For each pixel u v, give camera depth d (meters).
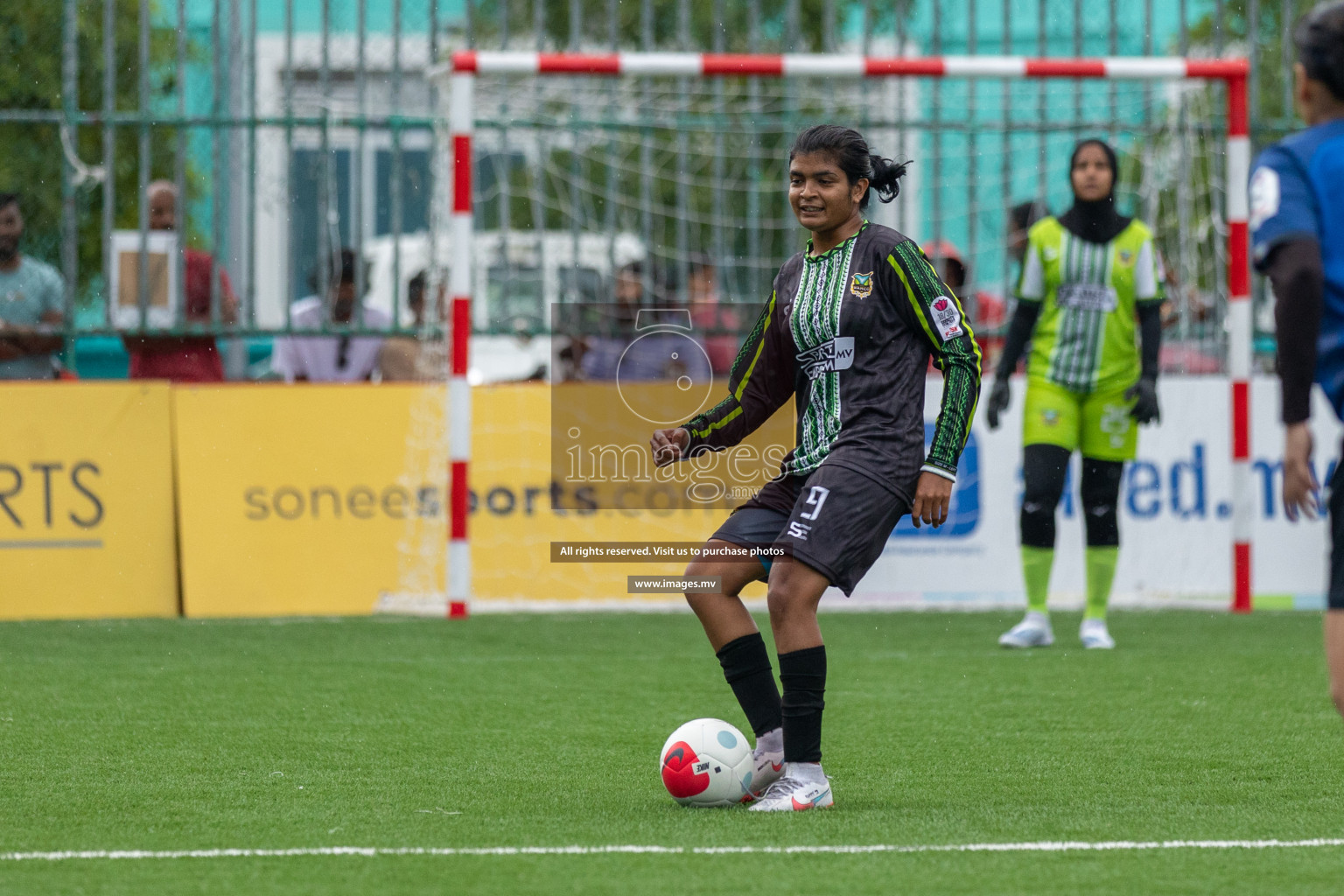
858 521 14.55
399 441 33.12
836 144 14.97
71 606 31.78
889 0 45.47
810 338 15.06
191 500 32.34
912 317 14.87
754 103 38.94
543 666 25.33
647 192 34.84
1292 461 11.73
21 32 35.53
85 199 36.81
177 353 34.25
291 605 32.28
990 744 18.69
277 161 39.19
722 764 15.05
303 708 21.28
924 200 40.81
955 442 14.68
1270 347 37.12
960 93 41.28
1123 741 18.81
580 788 16.09
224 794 15.81
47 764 17.39
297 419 32.91
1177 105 37.28
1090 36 41.16
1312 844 13.52
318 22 49.41
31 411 32.03
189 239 41.28
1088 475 28.11
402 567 32.84
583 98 39.66
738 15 45.97
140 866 12.79
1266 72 40.38
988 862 12.84
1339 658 11.68
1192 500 34.75
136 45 37.44
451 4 48.94
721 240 36.59
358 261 33.81
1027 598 28.33
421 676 24.16
